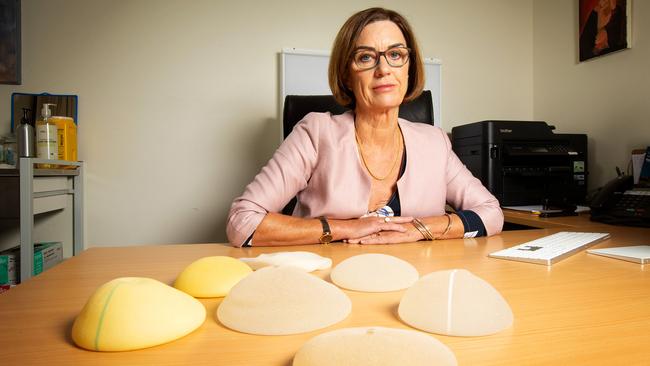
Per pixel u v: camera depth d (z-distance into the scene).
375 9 1.06
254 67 2.03
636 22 1.67
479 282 0.40
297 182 1.08
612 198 1.24
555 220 1.30
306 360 0.27
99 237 1.92
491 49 2.31
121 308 0.33
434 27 2.23
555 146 1.67
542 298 0.45
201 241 2.01
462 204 1.15
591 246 0.78
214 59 1.99
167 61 1.96
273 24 2.04
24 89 1.86
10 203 1.46
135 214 1.95
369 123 1.09
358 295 0.46
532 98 2.35
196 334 0.35
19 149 1.68
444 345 0.29
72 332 0.34
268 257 0.60
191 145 1.99
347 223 0.89
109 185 1.92
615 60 1.77
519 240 0.90
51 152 1.68
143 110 1.94
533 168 1.65
